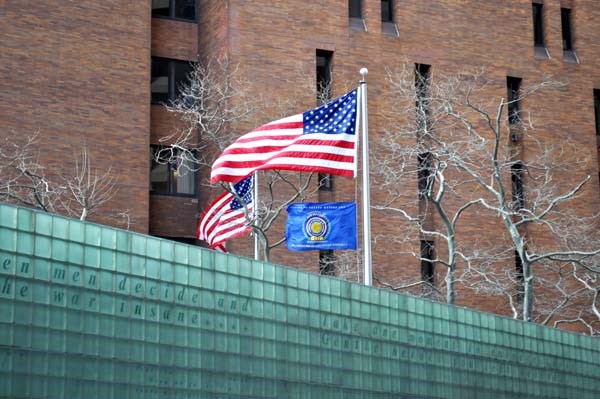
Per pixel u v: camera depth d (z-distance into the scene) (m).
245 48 90.44
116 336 36.62
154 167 92.12
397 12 99.19
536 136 104.69
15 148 82.06
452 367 51.25
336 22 94.88
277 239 88.19
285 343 43.09
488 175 99.62
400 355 48.53
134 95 87.75
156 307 38.19
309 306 44.47
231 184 66.88
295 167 54.88
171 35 94.75
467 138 95.00
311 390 43.88
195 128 93.12
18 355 33.53
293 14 92.94
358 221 92.75
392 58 97.44
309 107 91.69
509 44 104.38
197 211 92.88
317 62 95.19
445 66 100.25
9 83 83.06
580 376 59.12
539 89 104.69
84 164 80.25
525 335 56.09
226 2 90.62
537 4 109.00
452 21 101.38
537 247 100.06
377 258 92.81
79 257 35.81
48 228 34.94
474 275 88.81
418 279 94.00
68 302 35.22
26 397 33.56
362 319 46.97
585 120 108.06
